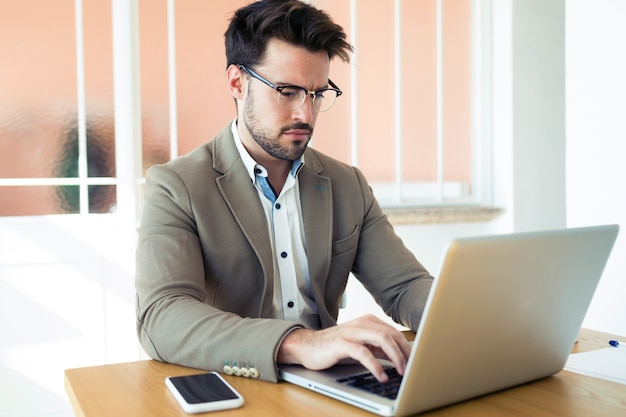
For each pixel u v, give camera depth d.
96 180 2.54
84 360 2.51
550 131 3.50
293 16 1.30
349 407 0.84
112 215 2.57
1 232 2.37
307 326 1.45
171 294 1.15
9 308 2.38
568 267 0.89
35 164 2.46
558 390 0.94
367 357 0.88
